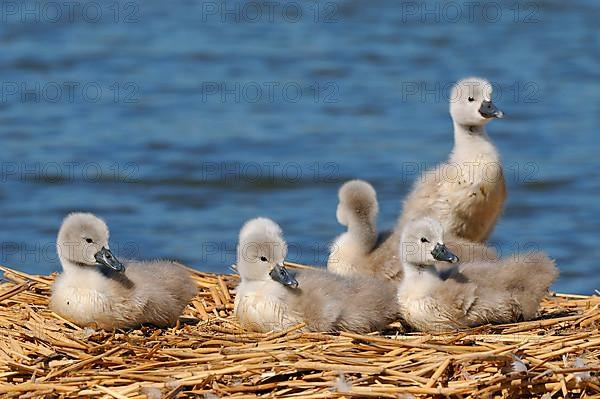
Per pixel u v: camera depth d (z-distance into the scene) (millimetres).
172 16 39062
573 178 26234
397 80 32531
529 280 11633
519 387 9734
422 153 27344
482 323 11477
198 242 22609
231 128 29344
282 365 10016
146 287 11539
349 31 36875
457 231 14102
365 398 9633
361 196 13266
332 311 11156
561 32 36812
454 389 9633
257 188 25922
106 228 11664
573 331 11062
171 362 10258
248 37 36531
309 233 22797
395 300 11641
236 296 11766
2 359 10594
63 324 11648
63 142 28406
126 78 32844
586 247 22469
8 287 12789
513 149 28109
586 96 31250
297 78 32688
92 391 9781
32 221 23984
